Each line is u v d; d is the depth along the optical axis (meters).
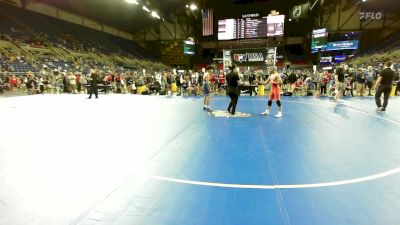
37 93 20.72
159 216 2.98
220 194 3.48
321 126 7.58
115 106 12.55
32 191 3.57
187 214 3.01
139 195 3.47
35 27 28.22
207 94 10.85
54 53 27.23
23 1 28.47
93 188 3.66
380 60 28.73
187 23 41.59
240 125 7.86
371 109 10.77
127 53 39.53
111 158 4.92
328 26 35.94
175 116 9.56
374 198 3.32
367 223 2.80
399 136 6.39
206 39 40.91
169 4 36.06
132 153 5.23
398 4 31.33
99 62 31.80
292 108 11.29
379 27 34.28
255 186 3.71
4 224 2.84
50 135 6.79
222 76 19.30
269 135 6.61
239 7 35.41
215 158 4.91
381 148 5.43
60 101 14.94
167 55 43.94
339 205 3.17
